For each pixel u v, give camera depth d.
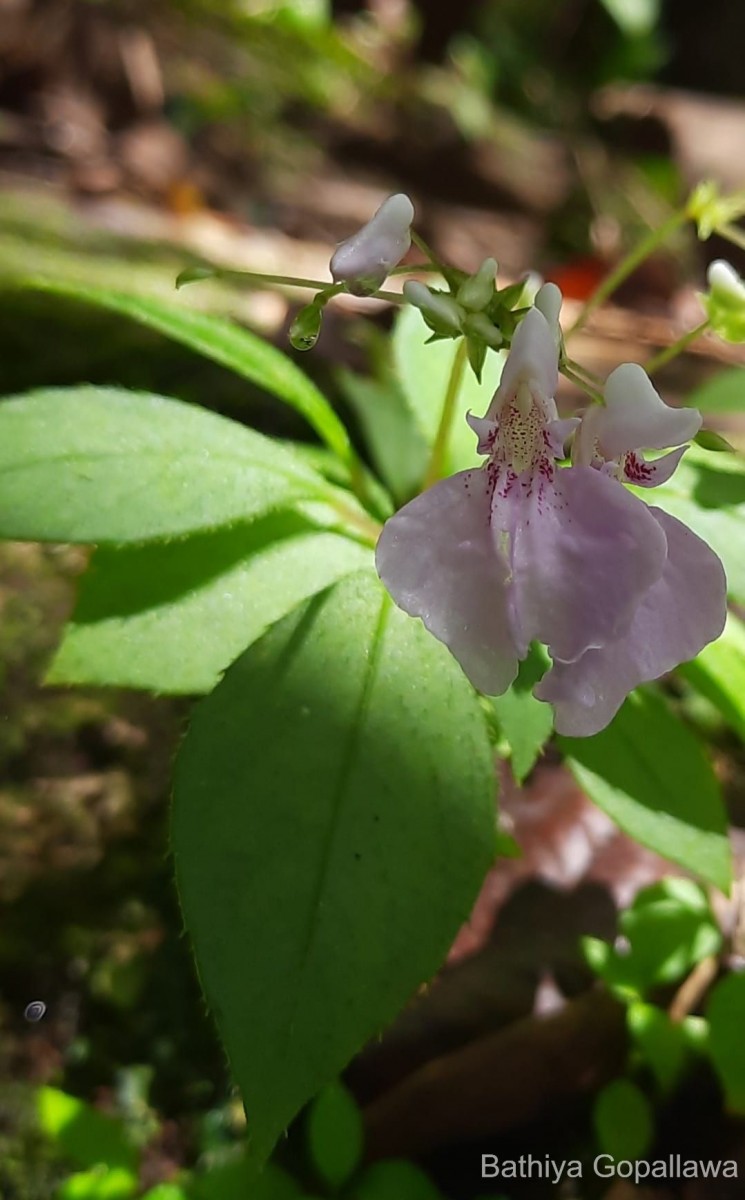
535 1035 0.12
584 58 0.50
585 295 0.32
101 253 0.24
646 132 0.47
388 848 0.09
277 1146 0.12
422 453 0.17
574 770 0.11
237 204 0.33
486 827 0.09
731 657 0.12
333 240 0.32
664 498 0.12
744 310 0.12
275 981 0.08
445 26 0.50
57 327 0.20
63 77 0.35
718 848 0.11
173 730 0.15
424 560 0.09
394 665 0.09
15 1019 0.13
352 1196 0.11
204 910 0.08
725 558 0.11
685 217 0.13
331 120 0.43
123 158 0.33
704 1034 0.12
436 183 0.42
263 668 0.09
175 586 0.11
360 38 0.51
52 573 0.17
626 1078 0.12
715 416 0.23
